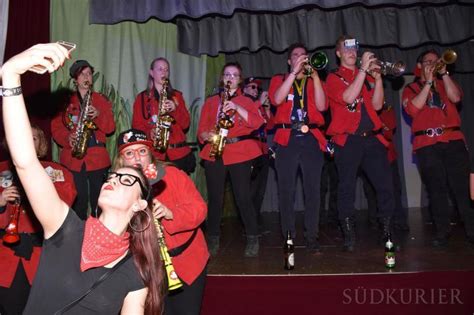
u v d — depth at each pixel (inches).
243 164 171.0
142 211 72.4
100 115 177.6
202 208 101.8
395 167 223.0
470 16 239.0
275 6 198.4
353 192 172.1
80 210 172.7
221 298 142.6
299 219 269.6
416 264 149.9
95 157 174.4
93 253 65.9
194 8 201.0
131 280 68.9
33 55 55.0
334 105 171.0
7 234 113.7
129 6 199.9
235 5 200.1
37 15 183.0
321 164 169.0
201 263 106.4
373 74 169.5
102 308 66.8
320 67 161.0
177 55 239.3
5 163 123.2
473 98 306.2
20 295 119.2
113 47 210.8
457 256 159.5
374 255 164.1
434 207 179.0
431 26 239.5
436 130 177.5
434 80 180.9
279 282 141.6
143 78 220.4
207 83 260.1
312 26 239.9
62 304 65.1
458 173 177.9
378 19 240.5
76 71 174.7
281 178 168.2
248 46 239.6
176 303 106.0
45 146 125.2
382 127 176.7
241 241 205.0
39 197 63.4
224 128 167.8
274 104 168.1
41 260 66.5
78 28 201.6
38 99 180.5
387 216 170.9
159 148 183.2
